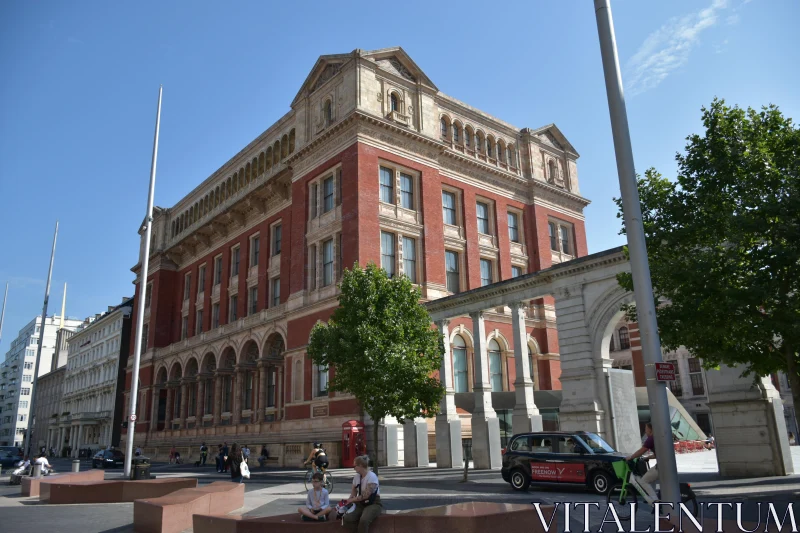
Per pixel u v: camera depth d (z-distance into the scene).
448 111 44.97
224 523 10.49
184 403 54.94
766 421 19.14
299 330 40.12
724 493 15.19
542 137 52.69
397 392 25.42
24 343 155.00
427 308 34.47
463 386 39.31
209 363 53.88
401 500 17.09
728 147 16.72
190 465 46.19
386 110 39.88
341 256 38.22
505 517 9.54
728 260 15.76
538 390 40.78
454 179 43.88
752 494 14.77
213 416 49.94
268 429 42.06
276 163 48.19
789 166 15.56
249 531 10.05
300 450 36.38
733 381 20.03
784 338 15.20
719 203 16.92
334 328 27.47
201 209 59.69
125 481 19.11
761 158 15.98
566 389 26.17
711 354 16.55
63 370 107.62
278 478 29.05
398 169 39.91
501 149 49.16
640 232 10.64
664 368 10.13
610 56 11.27
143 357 62.75
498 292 30.69
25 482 22.45
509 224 47.88
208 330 54.72
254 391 45.31
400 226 38.72
